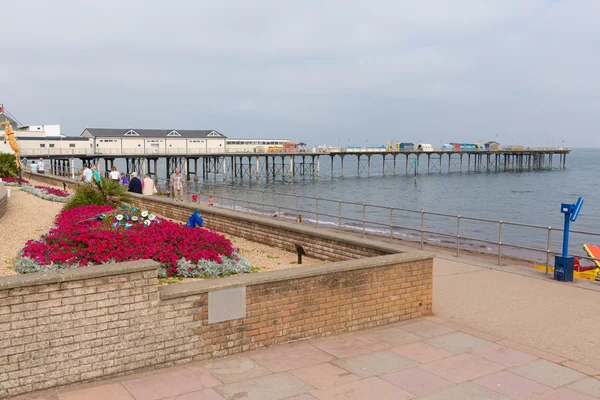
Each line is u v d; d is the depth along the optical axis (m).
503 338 7.48
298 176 120.00
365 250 10.86
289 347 7.20
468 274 11.43
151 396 5.67
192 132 111.06
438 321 8.32
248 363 6.61
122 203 18.44
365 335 7.71
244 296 6.95
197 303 6.64
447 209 54.09
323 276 7.58
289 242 13.53
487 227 38.69
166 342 6.48
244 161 170.50
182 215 18.80
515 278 11.05
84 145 96.12
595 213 50.84
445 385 5.93
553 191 75.88
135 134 102.44
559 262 10.85
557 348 7.08
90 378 6.06
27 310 5.68
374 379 6.09
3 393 5.61
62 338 5.89
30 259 9.56
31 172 42.59
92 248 9.72
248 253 13.12
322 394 5.70
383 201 62.75
